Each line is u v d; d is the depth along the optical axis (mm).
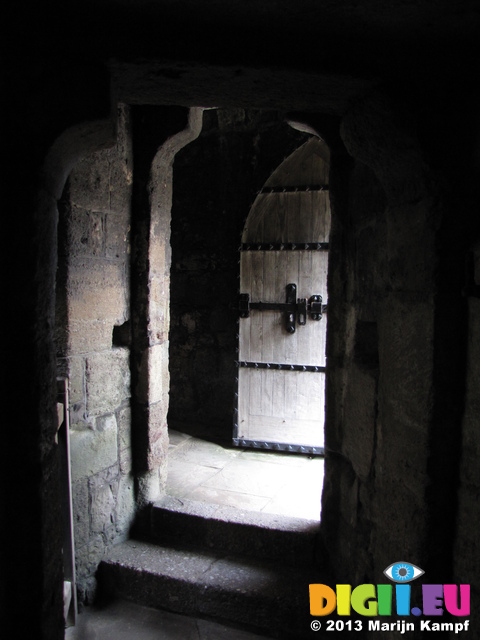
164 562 2465
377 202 1870
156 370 2709
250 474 3350
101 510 2473
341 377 2320
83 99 1279
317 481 3240
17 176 1278
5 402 1323
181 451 3805
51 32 1233
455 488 1395
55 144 1306
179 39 1251
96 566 2453
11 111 1258
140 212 2568
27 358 1326
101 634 2213
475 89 1300
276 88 1428
